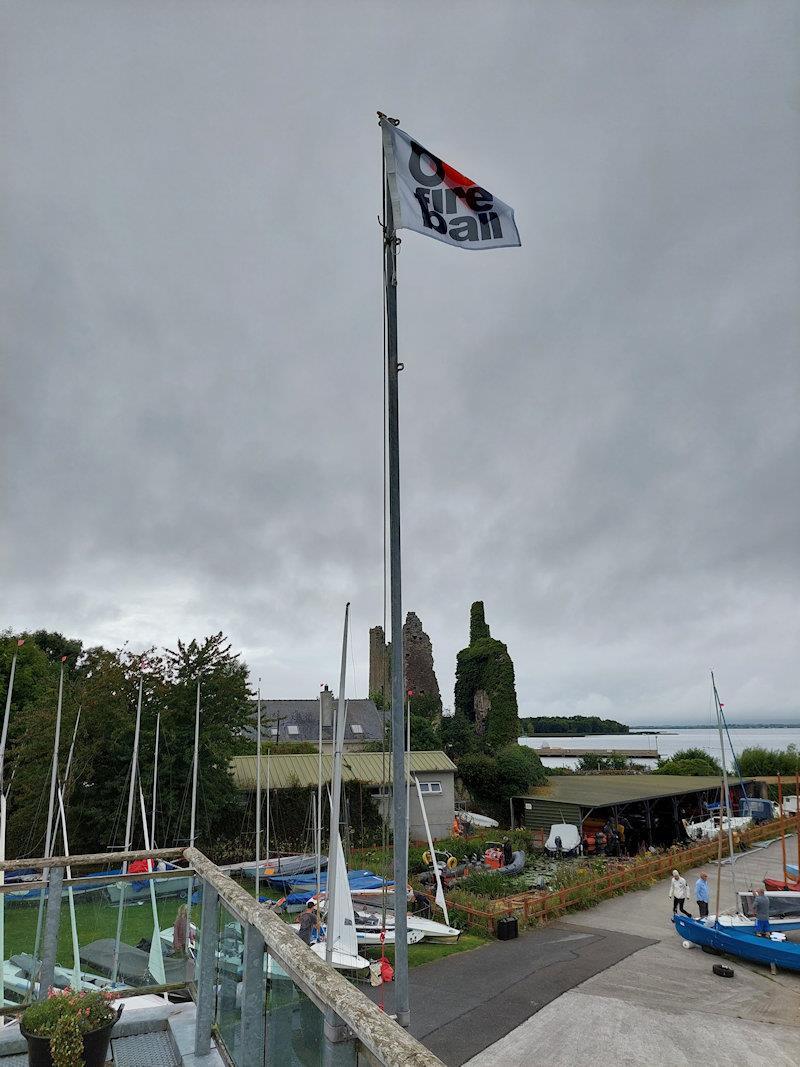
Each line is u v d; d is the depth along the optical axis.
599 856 33.34
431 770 36.72
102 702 25.36
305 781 31.86
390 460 7.74
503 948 18.56
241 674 28.59
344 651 12.59
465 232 8.13
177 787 25.89
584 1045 12.41
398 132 8.10
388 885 23.00
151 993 4.35
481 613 63.41
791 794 53.31
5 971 4.42
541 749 103.56
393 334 7.90
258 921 2.92
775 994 15.35
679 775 57.28
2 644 36.75
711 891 26.06
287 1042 2.67
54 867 4.43
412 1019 13.51
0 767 14.08
